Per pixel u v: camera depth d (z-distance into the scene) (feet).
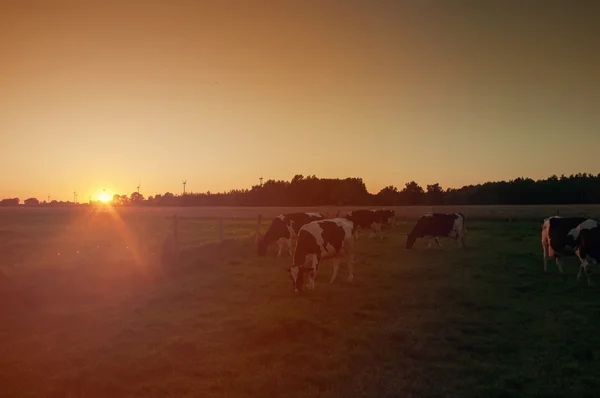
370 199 346.95
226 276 56.80
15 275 47.24
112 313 40.68
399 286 50.37
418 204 342.85
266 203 356.18
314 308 41.14
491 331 35.47
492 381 26.78
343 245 52.95
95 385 26.32
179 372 28.04
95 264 56.65
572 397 24.80
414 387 25.68
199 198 435.12
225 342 32.68
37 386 26.45
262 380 26.48
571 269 60.44
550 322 37.40
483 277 55.06
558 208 235.61
